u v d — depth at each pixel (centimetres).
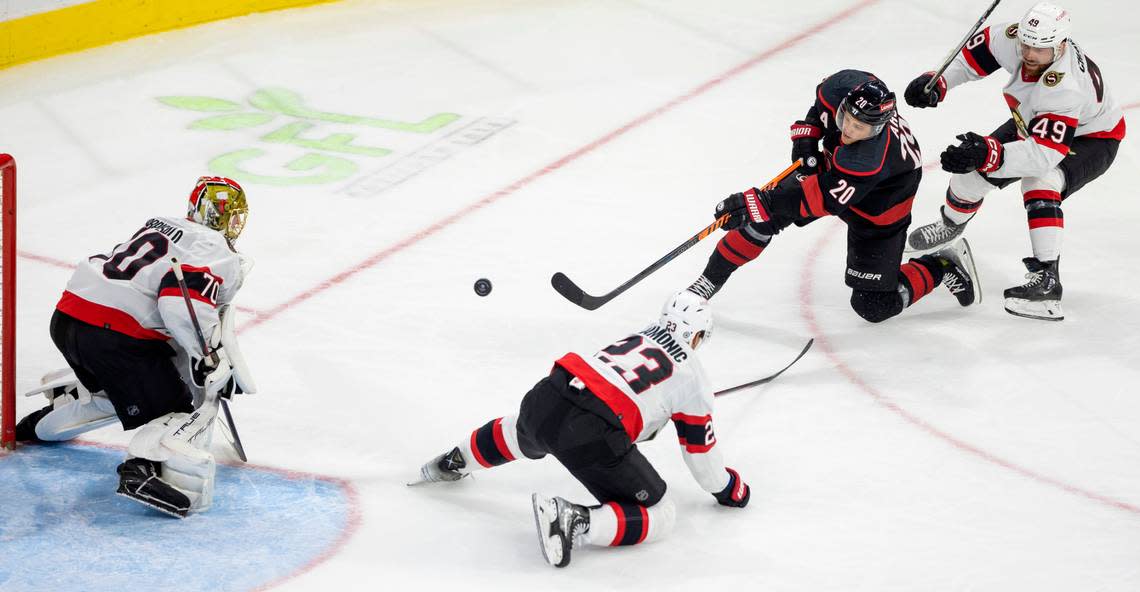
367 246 2300
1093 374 1847
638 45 3400
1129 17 3519
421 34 3488
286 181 2586
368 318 2039
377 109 2978
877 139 1738
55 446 1655
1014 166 1866
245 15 3588
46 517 1471
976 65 1980
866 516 1503
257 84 3127
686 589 1348
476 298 2109
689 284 2162
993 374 1853
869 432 1698
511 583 1353
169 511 1461
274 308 2069
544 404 1367
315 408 1772
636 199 2503
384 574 1365
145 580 1338
